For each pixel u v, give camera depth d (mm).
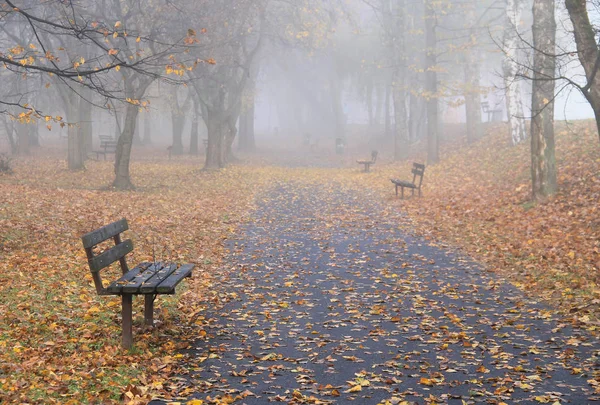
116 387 5977
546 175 18188
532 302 9586
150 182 29344
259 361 7086
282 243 15172
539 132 18203
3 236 13555
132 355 7020
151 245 14219
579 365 6770
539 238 14070
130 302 7270
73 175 31469
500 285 10742
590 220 14719
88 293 9547
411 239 15383
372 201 23078
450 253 13633
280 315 9148
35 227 15023
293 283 11180
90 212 18297
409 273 11828
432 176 30328
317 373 6703
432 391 6113
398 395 5992
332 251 14070
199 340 7895
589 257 11773
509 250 13312
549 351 7293
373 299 9992
